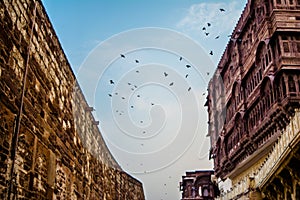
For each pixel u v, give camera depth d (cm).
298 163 1684
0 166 962
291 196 1850
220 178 4500
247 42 3456
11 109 1033
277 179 1973
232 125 3800
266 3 2930
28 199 1173
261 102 3038
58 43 1591
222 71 4225
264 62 2961
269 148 2900
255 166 3244
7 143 1005
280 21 2758
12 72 1043
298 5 2817
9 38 1018
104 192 3112
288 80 2616
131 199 4962
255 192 2198
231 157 3862
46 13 1390
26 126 1161
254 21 3256
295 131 1627
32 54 1234
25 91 1158
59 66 1616
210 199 5638
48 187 1398
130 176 5097
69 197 1775
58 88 1599
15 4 1059
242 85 3512
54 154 1497
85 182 2231
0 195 957
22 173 1124
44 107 1373
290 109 2556
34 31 1255
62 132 1658
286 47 2700
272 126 2839
